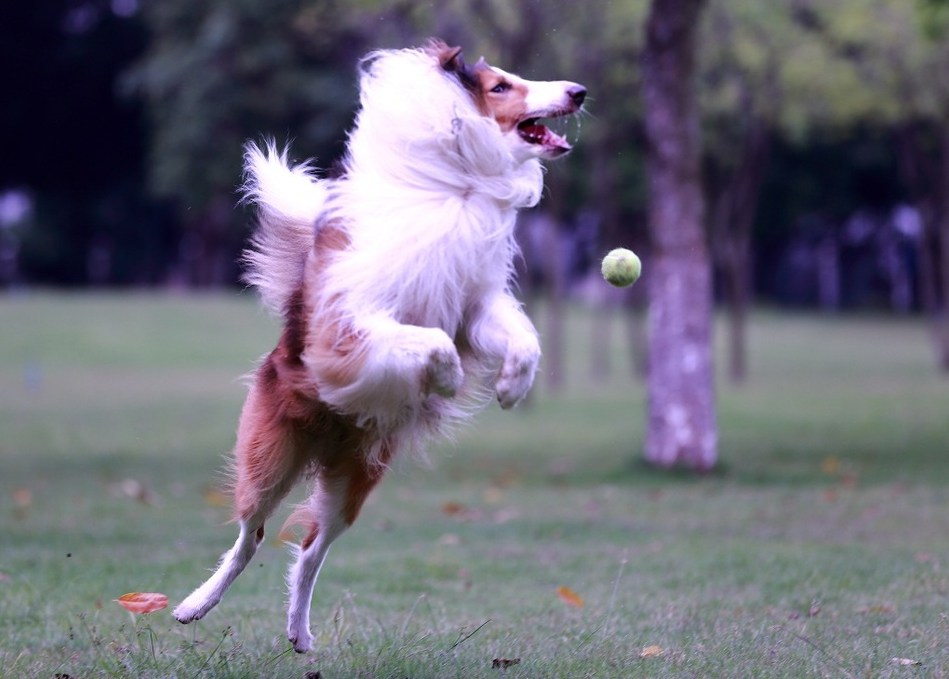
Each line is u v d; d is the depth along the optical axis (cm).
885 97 2036
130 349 2958
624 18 1783
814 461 1440
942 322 2791
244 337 3181
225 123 2772
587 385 2594
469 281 561
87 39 3984
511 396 555
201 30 2747
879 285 5556
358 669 573
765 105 2053
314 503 610
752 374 2780
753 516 1077
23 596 734
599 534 991
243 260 632
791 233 5184
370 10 1661
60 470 1377
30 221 4581
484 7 1612
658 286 1312
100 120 4238
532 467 1441
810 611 692
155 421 1872
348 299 543
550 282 2394
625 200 3253
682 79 1252
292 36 2516
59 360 2803
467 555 904
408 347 527
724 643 609
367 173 563
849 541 944
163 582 783
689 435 1327
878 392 2298
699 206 1291
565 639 636
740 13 1831
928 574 783
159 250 4894
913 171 2656
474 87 571
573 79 1881
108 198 4566
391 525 1049
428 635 634
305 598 609
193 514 1098
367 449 588
